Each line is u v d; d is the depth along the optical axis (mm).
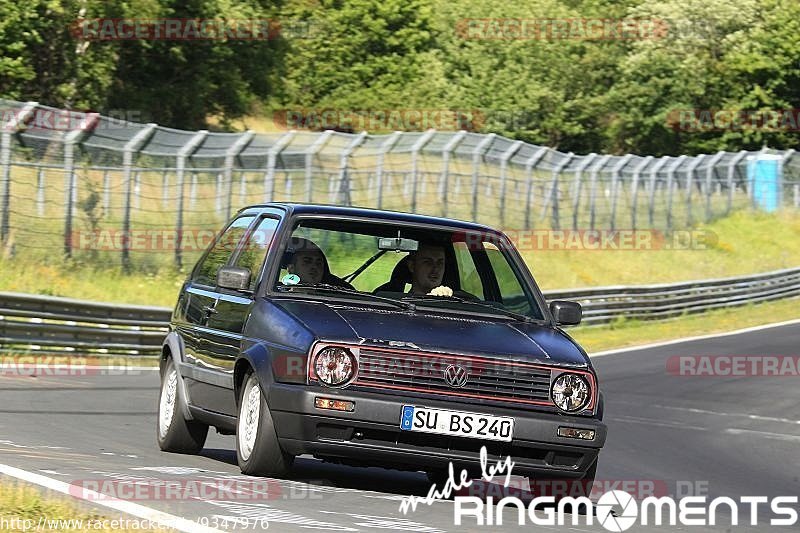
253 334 21891
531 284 24016
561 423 20844
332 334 20609
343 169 80688
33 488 18234
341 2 159375
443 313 22500
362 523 17375
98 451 25422
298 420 20234
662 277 110875
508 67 162500
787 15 169875
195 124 124438
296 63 154375
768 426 46000
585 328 83062
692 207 126500
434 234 23891
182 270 72562
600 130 169000
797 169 140000
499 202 98188
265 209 24891
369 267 23516
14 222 71312
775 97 169625
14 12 102500
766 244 128875
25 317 50594
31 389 39844
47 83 107500
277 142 76625
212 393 23672
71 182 68562
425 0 162500
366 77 157250
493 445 20688
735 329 88188
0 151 67312
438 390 20656
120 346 54344
